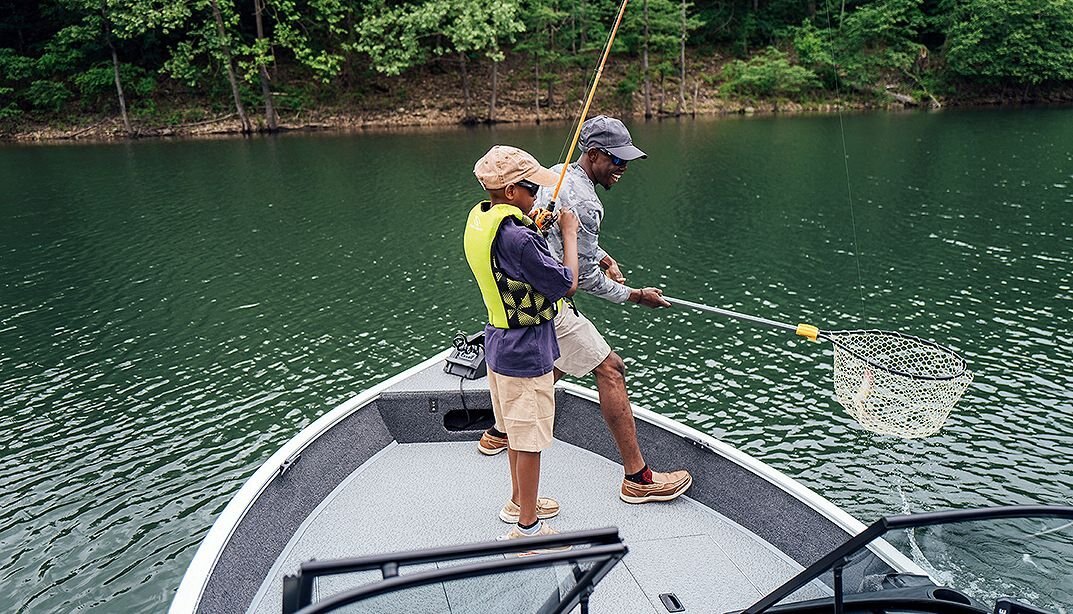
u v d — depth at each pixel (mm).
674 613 2912
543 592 2066
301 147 27562
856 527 2980
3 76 31328
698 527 3381
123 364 11070
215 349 11492
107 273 14859
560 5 34688
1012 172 22328
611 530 2035
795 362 10891
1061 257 14969
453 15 31281
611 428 3426
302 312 12828
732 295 13383
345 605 1831
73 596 6816
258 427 9352
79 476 8438
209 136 30594
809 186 21078
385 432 4012
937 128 30531
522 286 2885
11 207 19875
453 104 33469
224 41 30531
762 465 3408
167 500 8023
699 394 10078
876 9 36500
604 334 11898
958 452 8672
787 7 38969
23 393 10250
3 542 7430
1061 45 37688
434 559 1962
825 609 2545
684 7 34500
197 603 2611
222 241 16781
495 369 3023
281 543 3229
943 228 17016
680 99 35062
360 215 18609
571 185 3150
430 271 14680
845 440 8984
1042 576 4406
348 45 31547
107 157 26359
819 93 36875
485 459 3908
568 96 34625
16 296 13742
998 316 12234
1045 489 8031
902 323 12062
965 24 37219
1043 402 9586
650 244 16219
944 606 2451
